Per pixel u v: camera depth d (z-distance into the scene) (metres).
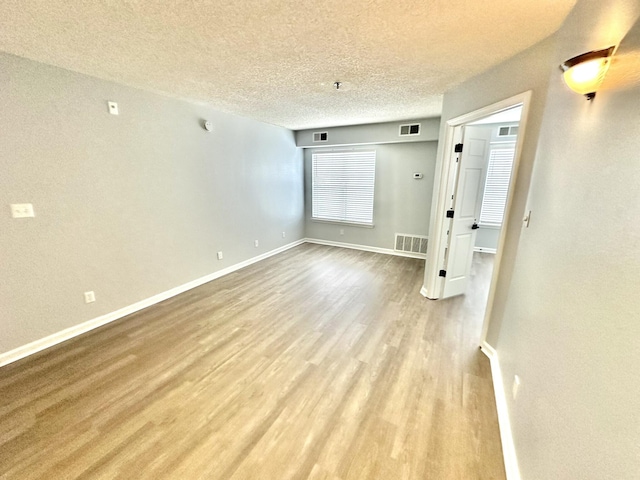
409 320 2.94
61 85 2.33
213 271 4.12
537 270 1.49
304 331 2.72
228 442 1.57
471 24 1.62
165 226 3.35
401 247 5.39
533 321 1.44
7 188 2.12
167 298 3.45
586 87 1.04
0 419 1.71
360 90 2.94
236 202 4.39
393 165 5.19
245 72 2.41
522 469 1.27
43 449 1.52
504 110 2.20
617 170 0.84
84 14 1.51
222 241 4.21
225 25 1.63
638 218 0.70
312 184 6.10
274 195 5.26
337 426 1.68
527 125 1.94
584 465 0.81
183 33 1.73
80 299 2.63
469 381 2.06
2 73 2.02
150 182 3.12
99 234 2.72
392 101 3.38
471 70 2.37
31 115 2.19
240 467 1.44
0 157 2.07
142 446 1.54
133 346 2.46
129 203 2.94
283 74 2.46
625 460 0.64
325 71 2.39
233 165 4.25
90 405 1.82
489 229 5.49
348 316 3.02
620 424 0.68
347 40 1.83
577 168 1.16
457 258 3.40
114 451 1.51
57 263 2.44
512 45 1.88
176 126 3.33
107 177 2.72
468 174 3.14
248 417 1.74
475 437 1.61
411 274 4.34
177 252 3.54
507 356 1.89
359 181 5.57
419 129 4.56
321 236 6.29
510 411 1.61
